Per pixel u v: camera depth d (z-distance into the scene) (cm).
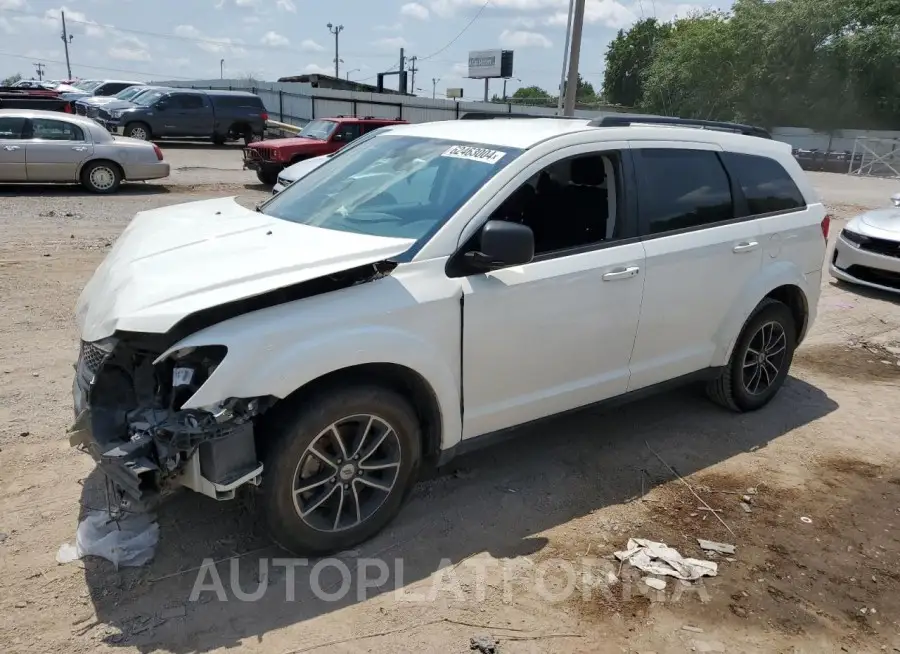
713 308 452
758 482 424
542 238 378
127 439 288
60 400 469
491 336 348
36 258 838
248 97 2603
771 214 488
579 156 386
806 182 521
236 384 277
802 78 4191
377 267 321
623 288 396
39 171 1395
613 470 428
